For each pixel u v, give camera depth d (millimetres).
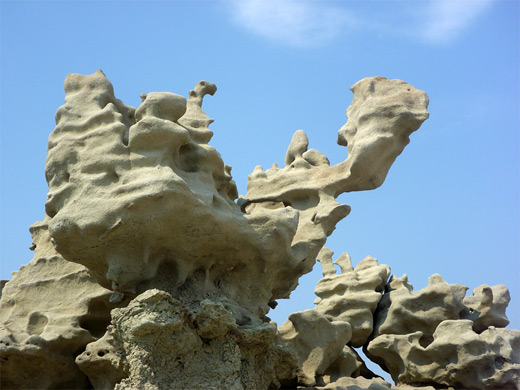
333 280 17984
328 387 14273
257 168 16578
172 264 12289
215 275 12812
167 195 11133
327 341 15148
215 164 12633
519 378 15320
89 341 14102
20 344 13609
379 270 17828
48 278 15086
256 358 12719
